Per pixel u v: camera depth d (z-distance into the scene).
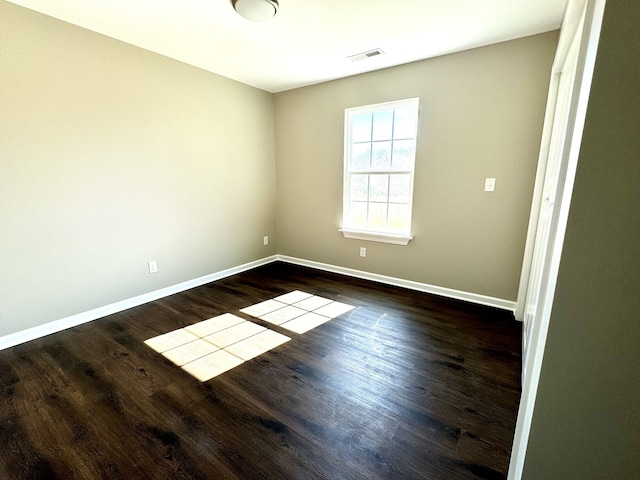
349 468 1.28
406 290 3.30
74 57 2.27
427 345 2.21
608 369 0.67
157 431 1.46
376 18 2.12
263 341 2.28
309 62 2.95
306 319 2.63
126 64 2.57
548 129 2.27
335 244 3.88
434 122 2.89
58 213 2.33
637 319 0.63
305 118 3.81
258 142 3.94
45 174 2.24
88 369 1.94
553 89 2.20
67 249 2.41
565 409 0.73
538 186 2.37
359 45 2.55
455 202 2.91
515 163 2.58
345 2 1.92
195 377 1.87
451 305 2.90
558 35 2.28
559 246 0.71
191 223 3.29
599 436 0.71
